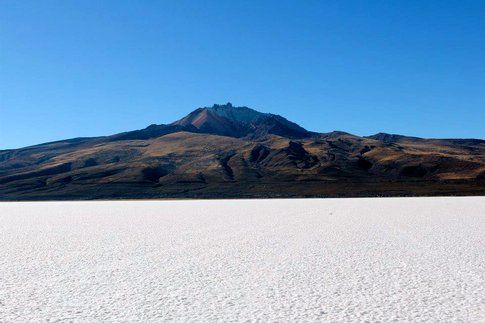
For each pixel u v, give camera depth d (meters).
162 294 13.82
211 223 38.91
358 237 27.45
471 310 11.97
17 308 12.40
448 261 19.09
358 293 13.82
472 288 14.39
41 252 22.52
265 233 30.19
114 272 17.20
